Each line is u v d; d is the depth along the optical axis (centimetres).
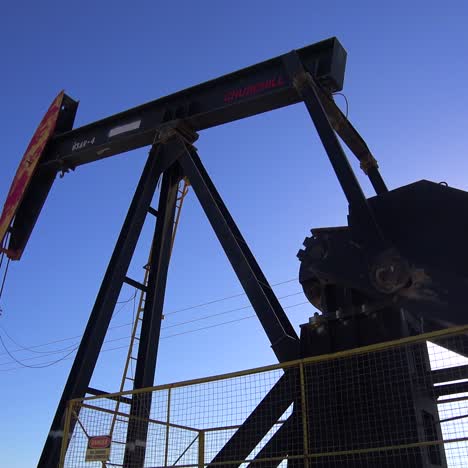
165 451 1080
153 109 1563
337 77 1276
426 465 713
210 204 1320
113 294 1344
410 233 859
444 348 800
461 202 835
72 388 1230
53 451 1168
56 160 1691
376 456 745
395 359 779
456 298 793
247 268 1177
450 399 783
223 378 877
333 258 916
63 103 1812
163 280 1494
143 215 1438
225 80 1437
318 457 789
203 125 1477
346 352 754
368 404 780
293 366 846
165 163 1473
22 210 1756
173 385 931
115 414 1020
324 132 1136
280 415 892
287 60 1276
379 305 853
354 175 1009
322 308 916
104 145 1608
